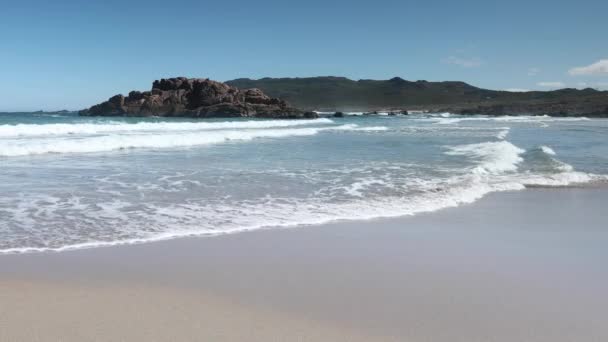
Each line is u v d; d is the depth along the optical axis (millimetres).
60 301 4168
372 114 114312
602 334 3746
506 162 14250
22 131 23188
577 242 6637
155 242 6160
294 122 52719
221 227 6980
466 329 3809
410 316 4059
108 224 6957
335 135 30188
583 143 22547
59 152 16828
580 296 4590
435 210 8477
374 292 4629
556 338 3668
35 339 3402
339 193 9695
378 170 13016
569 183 11469
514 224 7621
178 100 71438
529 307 4293
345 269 5312
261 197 9203
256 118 67562
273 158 15914
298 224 7254
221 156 16422
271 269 5266
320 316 4031
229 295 4477
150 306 4145
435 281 4965
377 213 8094
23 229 6555
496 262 5648
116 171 12430
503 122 56719
